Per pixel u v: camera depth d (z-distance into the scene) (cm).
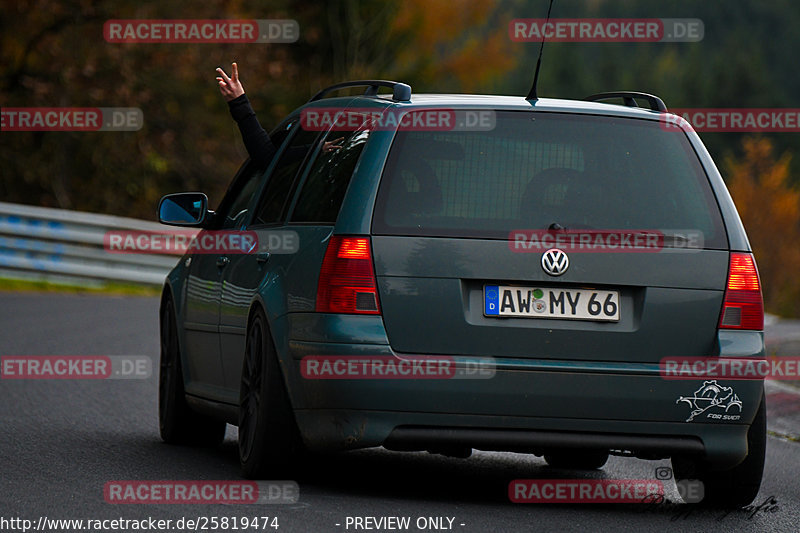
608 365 1994
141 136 12156
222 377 2445
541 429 1988
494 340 1973
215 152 12788
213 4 12075
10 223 8662
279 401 2095
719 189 2122
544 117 2094
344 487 2155
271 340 2109
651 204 2067
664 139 2131
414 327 1966
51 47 11431
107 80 11706
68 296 7931
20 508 1845
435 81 15950
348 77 15000
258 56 12581
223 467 2375
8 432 2712
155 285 9119
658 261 2031
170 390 2738
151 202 12556
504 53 16000
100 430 2859
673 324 2025
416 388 1947
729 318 2050
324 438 1989
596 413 1994
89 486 2069
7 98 11650
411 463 2586
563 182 2048
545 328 1984
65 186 12275
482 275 1977
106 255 8925
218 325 2453
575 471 2664
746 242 2095
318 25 15075
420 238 1986
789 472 2777
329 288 1981
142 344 5041
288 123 2612
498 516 1961
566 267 1995
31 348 4644
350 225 1995
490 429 1980
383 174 2022
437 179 2027
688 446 2039
